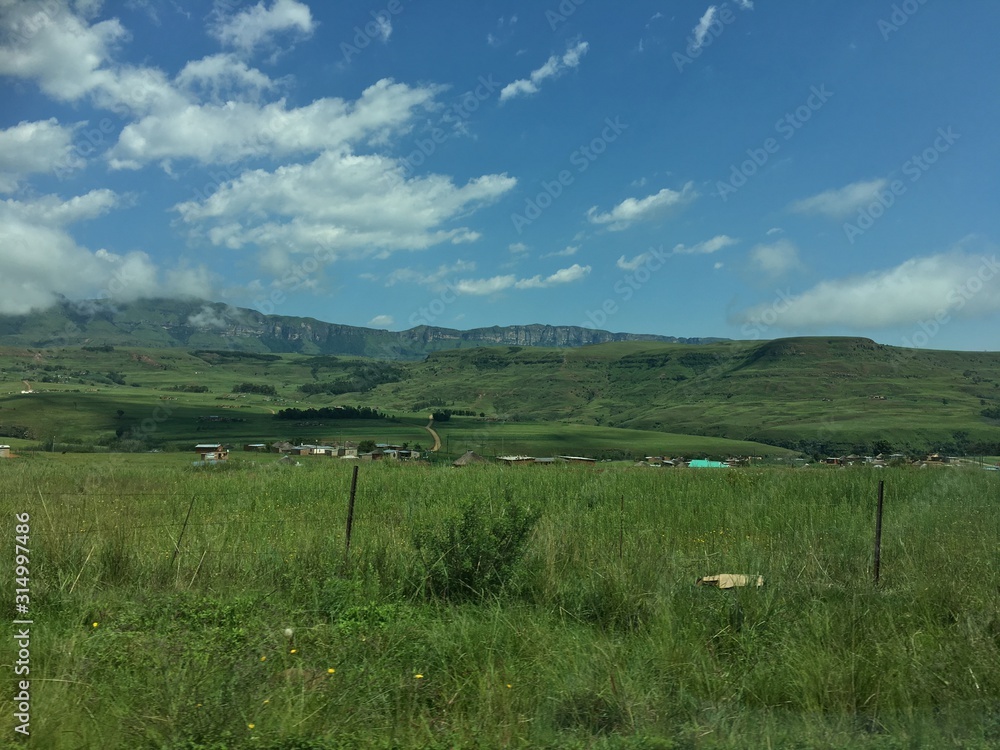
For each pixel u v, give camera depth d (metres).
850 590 7.54
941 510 13.58
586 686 5.14
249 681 4.86
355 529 10.90
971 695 5.28
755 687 5.41
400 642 5.96
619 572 7.56
